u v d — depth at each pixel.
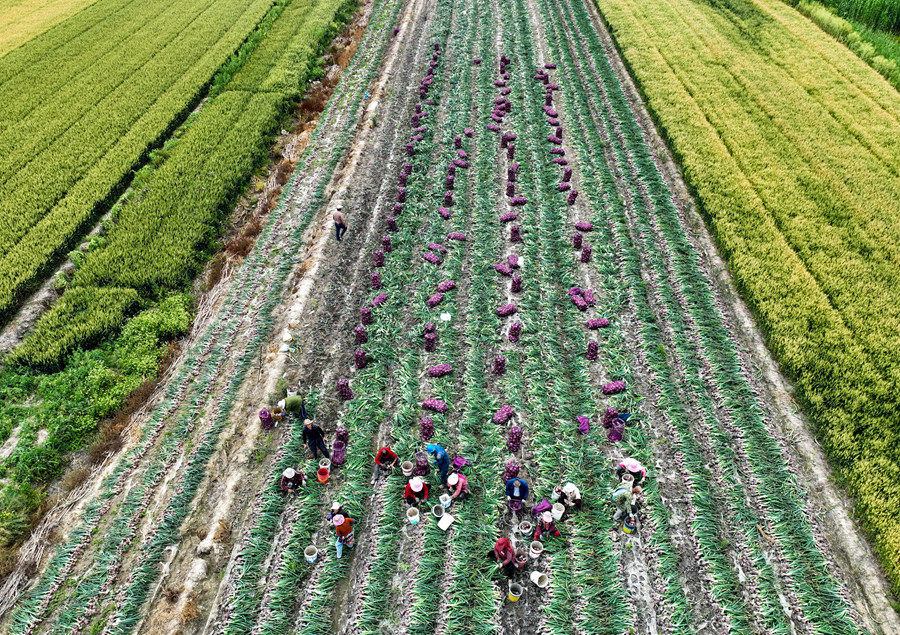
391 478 15.95
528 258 23.44
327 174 29.45
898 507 14.62
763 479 15.78
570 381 18.83
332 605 13.74
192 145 32.12
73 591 14.19
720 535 14.74
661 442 17.00
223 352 20.45
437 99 35.06
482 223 25.33
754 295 21.02
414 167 29.05
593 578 13.85
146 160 31.58
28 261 23.92
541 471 16.06
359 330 19.86
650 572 14.10
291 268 23.91
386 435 17.44
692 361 19.25
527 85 35.94
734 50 38.84
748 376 18.73
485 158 29.39
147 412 18.91
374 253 24.31
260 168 31.81
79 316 21.69
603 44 42.03
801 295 20.86
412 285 22.80
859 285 21.16
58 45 42.56
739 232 24.05
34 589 14.20
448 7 48.09
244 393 18.78
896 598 13.38
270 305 22.06
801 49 38.69
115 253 24.73
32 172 29.47
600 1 47.22
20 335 21.61
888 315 19.95
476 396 18.09
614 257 23.70
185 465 16.84
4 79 37.84
